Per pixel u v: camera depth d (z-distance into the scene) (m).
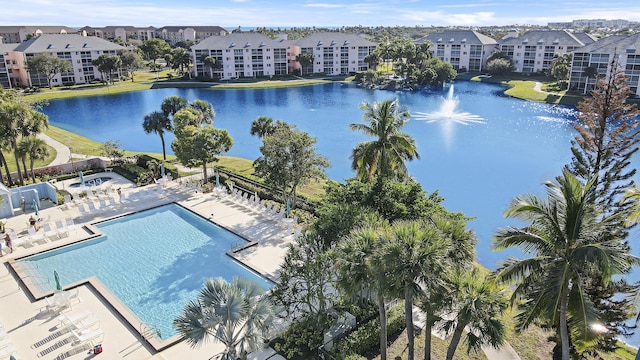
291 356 19.50
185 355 19.83
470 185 47.91
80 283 25.55
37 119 41.47
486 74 138.75
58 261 28.81
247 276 26.98
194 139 40.75
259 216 35.47
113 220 34.88
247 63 133.75
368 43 145.25
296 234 31.72
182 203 38.00
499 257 32.75
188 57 135.12
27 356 19.64
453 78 123.81
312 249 21.33
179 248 30.69
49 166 45.25
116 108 94.00
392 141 30.06
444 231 18.28
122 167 46.94
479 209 41.69
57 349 20.11
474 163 55.22
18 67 116.06
